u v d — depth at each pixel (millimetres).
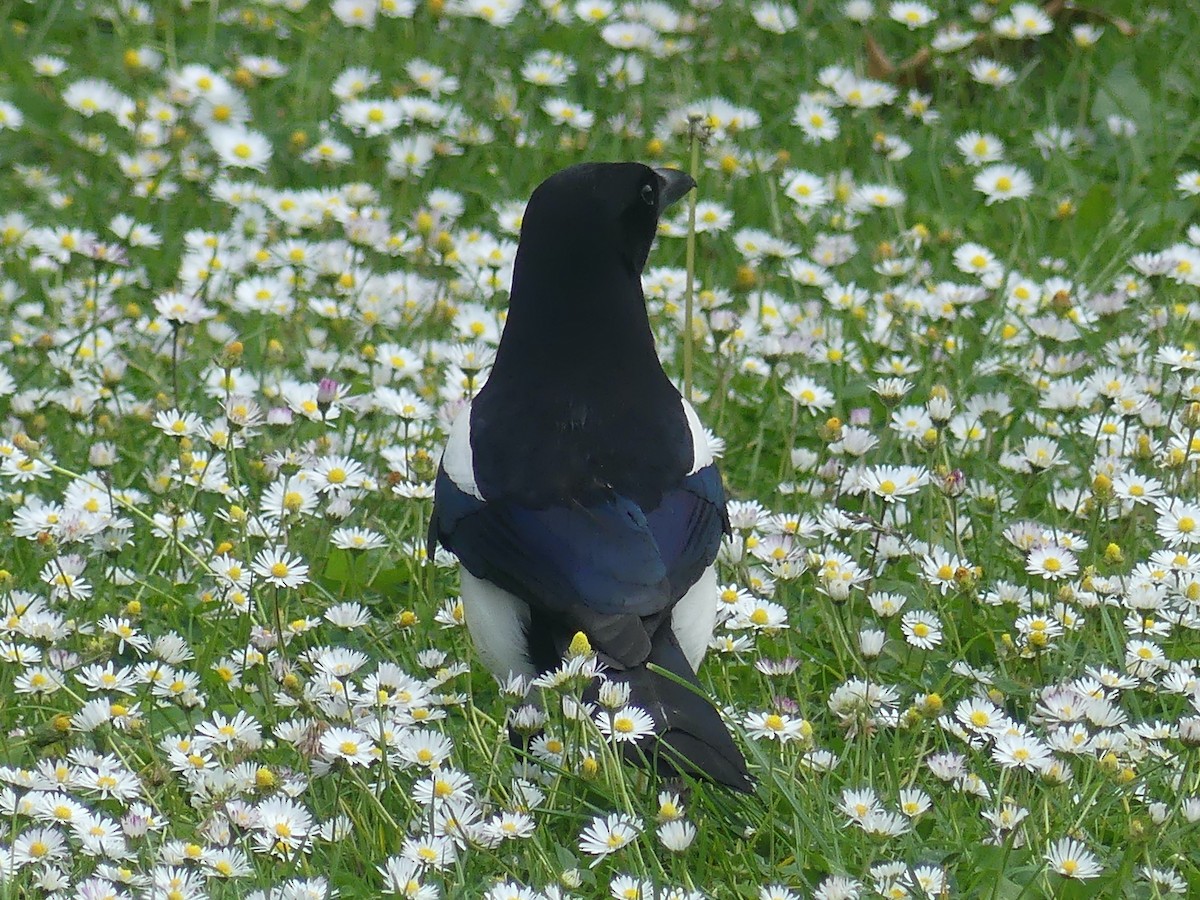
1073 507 10305
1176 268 12750
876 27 17859
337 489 10117
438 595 10133
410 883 6938
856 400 12164
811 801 7840
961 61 16859
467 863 7418
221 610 9484
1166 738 8031
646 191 8891
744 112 15297
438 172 15711
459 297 13477
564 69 16625
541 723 7824
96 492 10219
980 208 15289
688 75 16812
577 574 7793
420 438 11328
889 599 8938
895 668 9398
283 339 12836
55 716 8414
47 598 9742
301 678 8938
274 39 17703
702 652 8461
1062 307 11984
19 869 7152
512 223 13953
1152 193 15016
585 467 8195
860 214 14898
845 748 8266
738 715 8547
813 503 10719
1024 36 16562
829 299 13008
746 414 12117
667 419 8531
